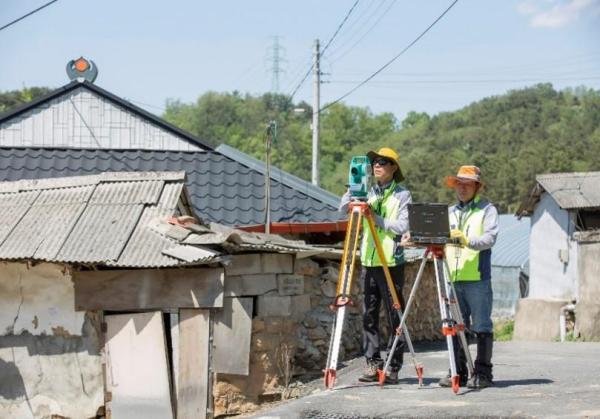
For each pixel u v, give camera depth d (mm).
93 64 38000
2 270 23125
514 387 16938
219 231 23891
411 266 27578
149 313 21984
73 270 22375
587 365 20969
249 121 142500
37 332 22891
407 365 21031
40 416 22828
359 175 16188
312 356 23891
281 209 32875
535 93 138750
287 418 15242
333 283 25188
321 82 61312
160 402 21844
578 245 46531
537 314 52344
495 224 16188
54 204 23625
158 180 23609
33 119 37031
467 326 17016
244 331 22062
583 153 96562
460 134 128625
